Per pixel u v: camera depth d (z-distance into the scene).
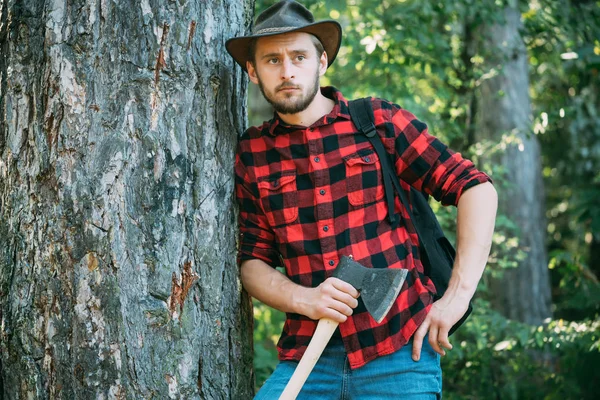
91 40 2.33
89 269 2.31
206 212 2.49
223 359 2.53
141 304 2.34
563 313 7.04
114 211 2.32
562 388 4.98
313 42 2.47
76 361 2.31
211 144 2.52
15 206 2.40
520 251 5.32
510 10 6.12
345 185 2.47
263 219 2.60
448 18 5.59
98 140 2.33
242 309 2.64
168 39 2.40
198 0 2.47
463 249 2.43
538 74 7.45
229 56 2.62
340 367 2.48
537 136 6.90
